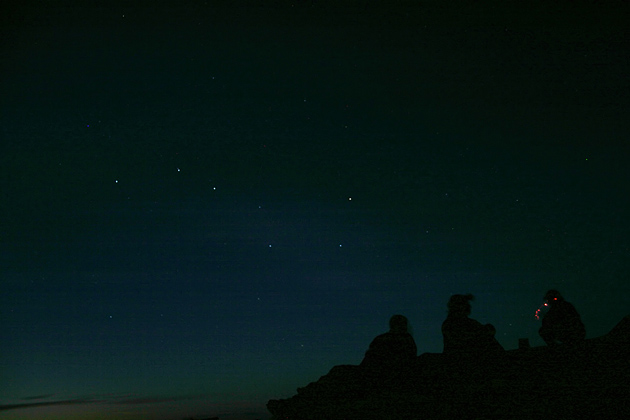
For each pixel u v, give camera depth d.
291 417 7.12
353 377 7.28
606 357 6.21
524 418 5.36
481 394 6.11
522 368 6.55
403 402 6.44
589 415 5.15
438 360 7.23
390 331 7.52
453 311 7.38
